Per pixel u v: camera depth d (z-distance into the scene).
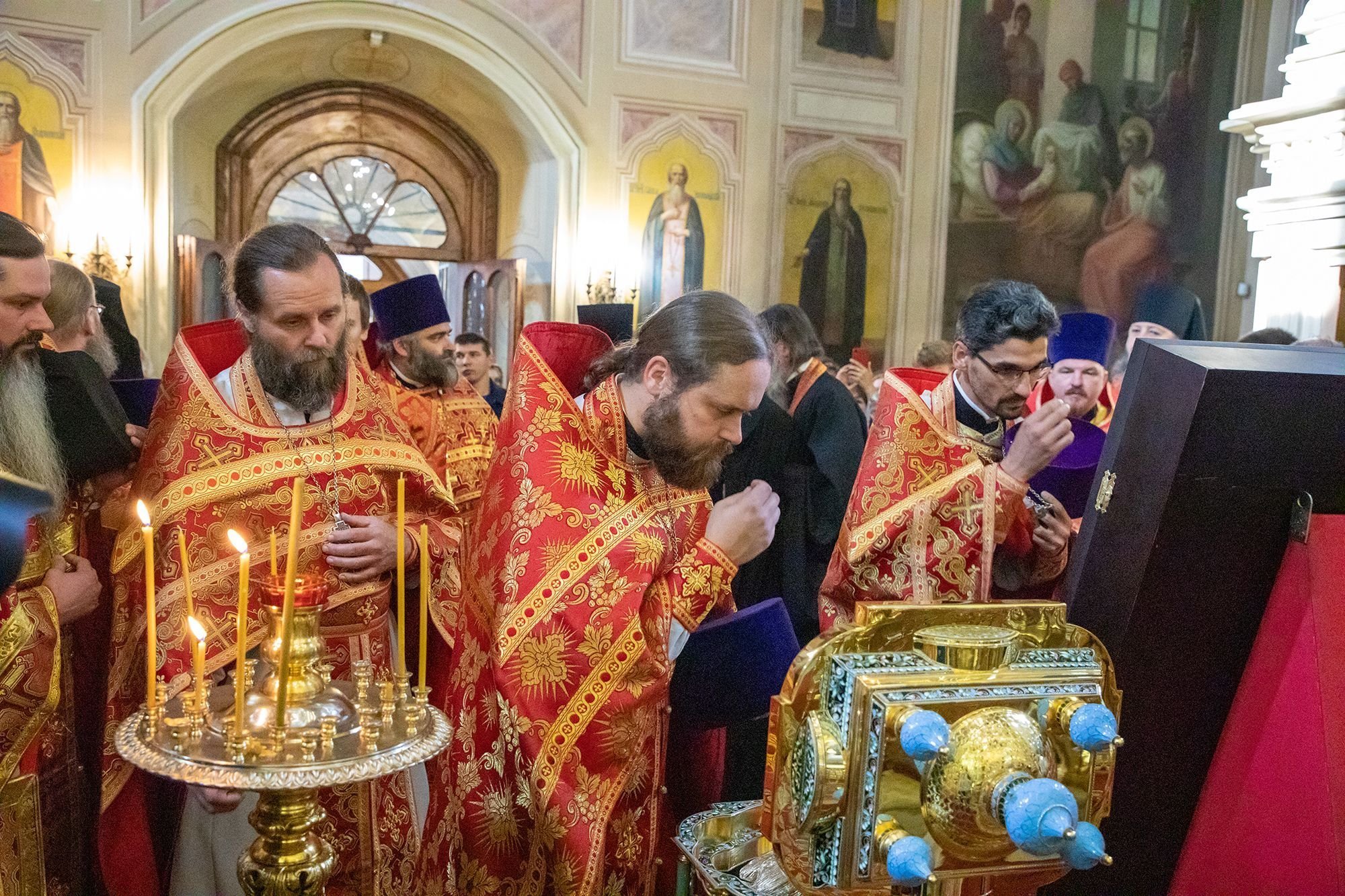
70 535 1.56
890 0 8.98
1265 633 0.90
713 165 8.57
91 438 1.57
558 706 1.26
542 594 1.29
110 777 1.59
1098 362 2.50
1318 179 4.21
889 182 9.09
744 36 8.59
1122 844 0.99
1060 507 1.79
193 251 7.32
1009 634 0.85
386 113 8.70
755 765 2.07
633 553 1.31
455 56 7.91
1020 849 0.79
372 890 1.72
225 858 1.63
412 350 2.71
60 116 6.96
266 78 8.10
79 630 1.82
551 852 1.26
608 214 8.32
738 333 1.31
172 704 1.02
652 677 1.31
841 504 2.80
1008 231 9.72
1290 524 0.89
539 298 8.67
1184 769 0.97
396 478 1.81
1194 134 10.23
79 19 6.96
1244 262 10.44
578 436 1.38
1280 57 10.23
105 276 7.06
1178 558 0.89
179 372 1.70
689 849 1.15
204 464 1.65
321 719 0.97
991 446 1.81
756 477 2.85
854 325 9.09
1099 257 10.04
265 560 1.65
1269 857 0.89
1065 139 9.84
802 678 0.84
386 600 1.79
